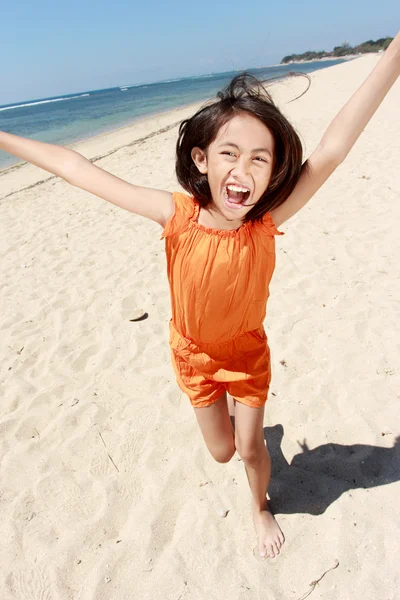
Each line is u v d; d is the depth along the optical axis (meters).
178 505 2.32
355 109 1.64
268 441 2.59
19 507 2.43
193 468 2.49
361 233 4.75
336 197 5.86
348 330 3.31
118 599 1.98
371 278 3.91
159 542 2.17
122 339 3.71
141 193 1.68
